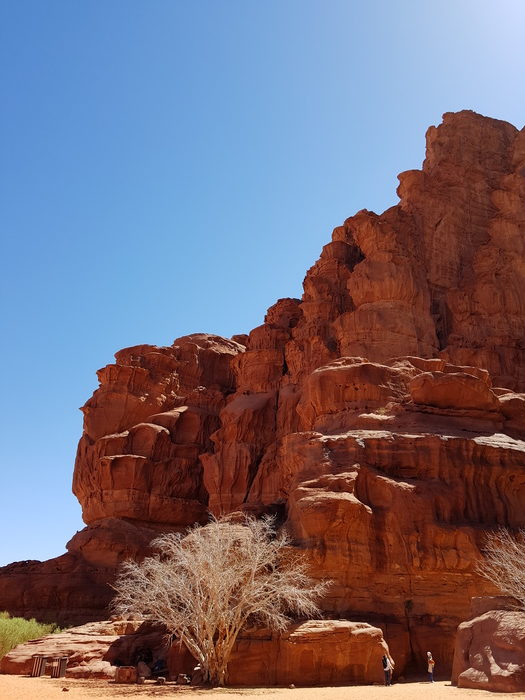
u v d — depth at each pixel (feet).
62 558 150.10
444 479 99.60
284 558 87.92
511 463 102.99
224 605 79.77
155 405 183.83
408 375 119.65
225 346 213.46
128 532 154.92
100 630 107.76
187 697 61.16
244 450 160.56
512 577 75.31
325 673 74.59
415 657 86.22
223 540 85.20
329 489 93.66
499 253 166.20
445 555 92.07
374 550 91.66
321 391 118.62
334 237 191.11
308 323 170.81
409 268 155.84
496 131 193.26
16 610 137.90
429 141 195.52
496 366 148.15
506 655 62.69
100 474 168.45
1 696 61.62
